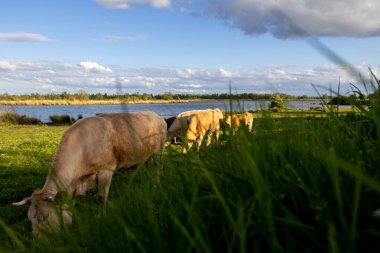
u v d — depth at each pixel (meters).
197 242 1.42
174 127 14.02
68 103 160.25
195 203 1.68
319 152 1.52
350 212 1.33
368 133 1.98
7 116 42.56
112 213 2.04
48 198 4.85
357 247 1.25
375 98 2.08
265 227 1.42
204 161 1.98
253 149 1.68
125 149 7.00
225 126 2.29
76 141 6.29
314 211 1.39
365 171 1.47
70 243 1.83
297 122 2.08
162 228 1.81
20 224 6.83
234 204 1.51
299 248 1.39
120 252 1.66
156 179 2.11
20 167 13.46
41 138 23.55
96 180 6.72
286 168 1.56
